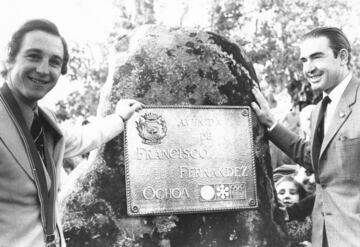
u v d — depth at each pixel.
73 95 6.73
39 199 2.04
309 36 2.90
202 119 3.09
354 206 2.61
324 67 2.82
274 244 3.18
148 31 3.14
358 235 2.56
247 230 3.12
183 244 2.97
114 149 2.92
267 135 3.30
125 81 3.01
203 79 3.14
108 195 2.88
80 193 2.87
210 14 6.40
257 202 3.15
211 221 3.05
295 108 5.87
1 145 1.97
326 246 2.80
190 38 3.17
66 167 5.45
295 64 6.07
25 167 2.01
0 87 2.12
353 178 2.64
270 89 6.20
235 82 3.22
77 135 2.52
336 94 2.85
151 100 3.02
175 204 2.97
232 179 3.11
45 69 2.05
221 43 3.24
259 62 6.16
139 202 2.90
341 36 2.85
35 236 2.01
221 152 3.11
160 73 3.06
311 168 3.13
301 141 3.21
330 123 2.76
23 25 2.07
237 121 3.18
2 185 1.98
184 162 3.02
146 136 2.96
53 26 2.12
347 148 2.65
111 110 2.96
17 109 2.06
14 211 1.99
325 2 6.14
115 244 2.84
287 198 3.64
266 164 3.27
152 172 2.95
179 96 3.08
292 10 6.13
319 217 2.86
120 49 3.15
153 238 2.92
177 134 3.03
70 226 2.80
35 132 2.16
